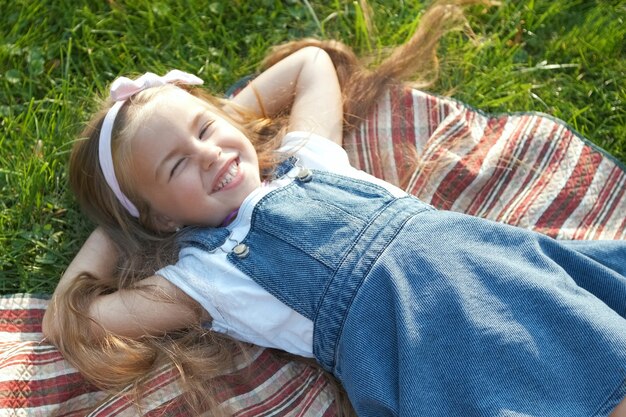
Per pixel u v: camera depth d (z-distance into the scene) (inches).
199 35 109.1
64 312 82.4
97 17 108.9
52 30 108.3
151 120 82.0
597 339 69.3
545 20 114.0
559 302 71.4
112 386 81.0
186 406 80.2
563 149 98.8
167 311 82.8
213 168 82.7
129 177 84.9
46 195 97.0
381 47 108.8
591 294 74.0
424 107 101.2
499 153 98.3
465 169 97.1
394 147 99.5
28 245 93.9
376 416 75.5
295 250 79.3
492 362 70.3
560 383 69.2
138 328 83.1
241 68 108.1
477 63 109.9
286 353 86.3
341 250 78.2
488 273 74.3
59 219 96.1
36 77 105.0
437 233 77.7
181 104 83.3
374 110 101.4
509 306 72.4
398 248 76.9
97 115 87.8
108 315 82.8
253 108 97.7
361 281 76.2
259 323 80.0
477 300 72.8
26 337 85.5
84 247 90.7
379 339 75.3
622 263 80.4
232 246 82.2
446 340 72.3
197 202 83.4
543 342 70.5
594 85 109.4
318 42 103.0
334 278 77.1
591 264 77.1
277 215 81.7
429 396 71.1
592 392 68.6
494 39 111.8
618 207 96.1
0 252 92.7
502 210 96.0
